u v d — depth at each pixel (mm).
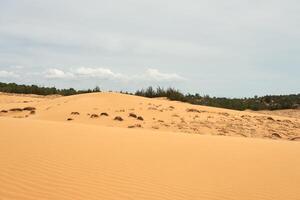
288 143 13180
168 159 8797
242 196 6500
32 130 10844
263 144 12430
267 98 61688
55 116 23469
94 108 25594
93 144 9602
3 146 8242
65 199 5473
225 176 7738
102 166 7484
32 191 5676
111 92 31578
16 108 26078
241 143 12297
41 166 7004
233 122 24922
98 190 6039
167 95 41531
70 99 29594
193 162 8727
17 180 6094
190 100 42594
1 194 5414
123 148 9492
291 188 7188
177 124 22297
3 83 60594
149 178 7027
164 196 6109
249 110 51375
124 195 5953
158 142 10930
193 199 6113
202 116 25969
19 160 7230
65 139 9898
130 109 25656
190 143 11312
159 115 24719
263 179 7727
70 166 7223
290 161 9680
